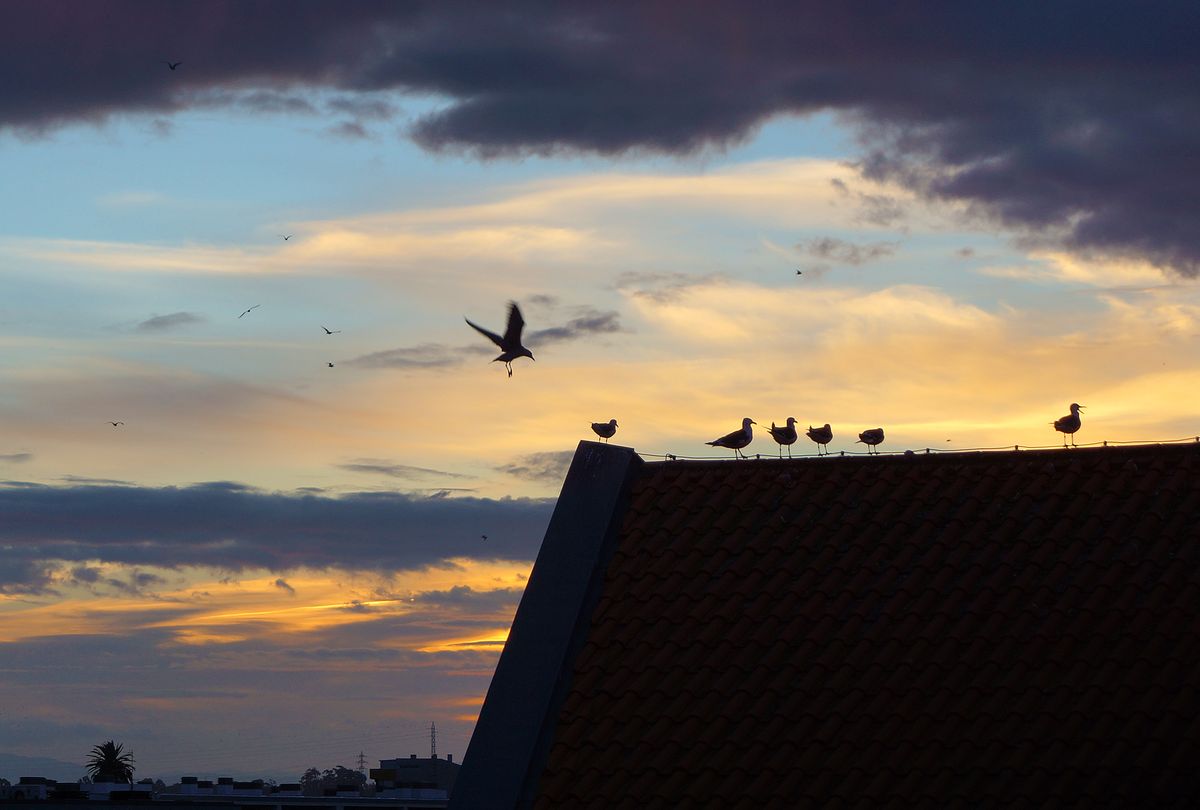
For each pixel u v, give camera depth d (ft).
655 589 61.41
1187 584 55.52
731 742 54.95
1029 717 52.80
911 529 61.31
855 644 57.00
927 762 52.44
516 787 55.98
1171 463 61.46
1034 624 55.83
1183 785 49.47
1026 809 50.14
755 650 57.82
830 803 52.06
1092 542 58.39
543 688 58.54
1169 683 52.42
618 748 55.98
